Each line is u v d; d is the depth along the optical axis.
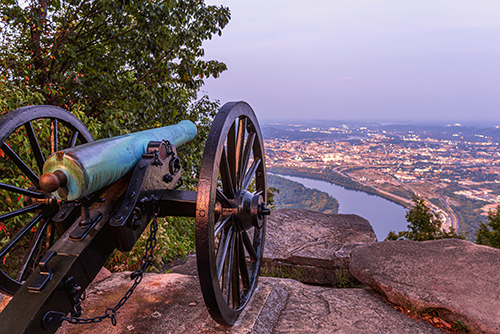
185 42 6.29
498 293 2.12
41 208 1.86
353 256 2.74
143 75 6.27
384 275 2.41
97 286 2.38
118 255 3.46
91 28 5.87
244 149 2.09
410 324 2.04
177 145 2.41
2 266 2.96
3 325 1.08
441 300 2.10
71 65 5.34
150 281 2.45
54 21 5.46
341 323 2.02
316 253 3.63
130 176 1.72
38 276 1.21
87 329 1.89
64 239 1.37
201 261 1.46
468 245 2.73
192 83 6.64
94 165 1.33
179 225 6.08
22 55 4.79
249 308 2.03
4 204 2.88
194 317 1.98
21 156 2.93
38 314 1.13
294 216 4.80
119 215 1.49
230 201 1.85
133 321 1.95
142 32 5.75
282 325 1.98
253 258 2.31
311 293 2.41
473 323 1.95
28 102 3.24
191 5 6.09
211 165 1.47
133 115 5.71
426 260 2.56
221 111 1.66
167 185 1.90
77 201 1.45
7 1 4.65
